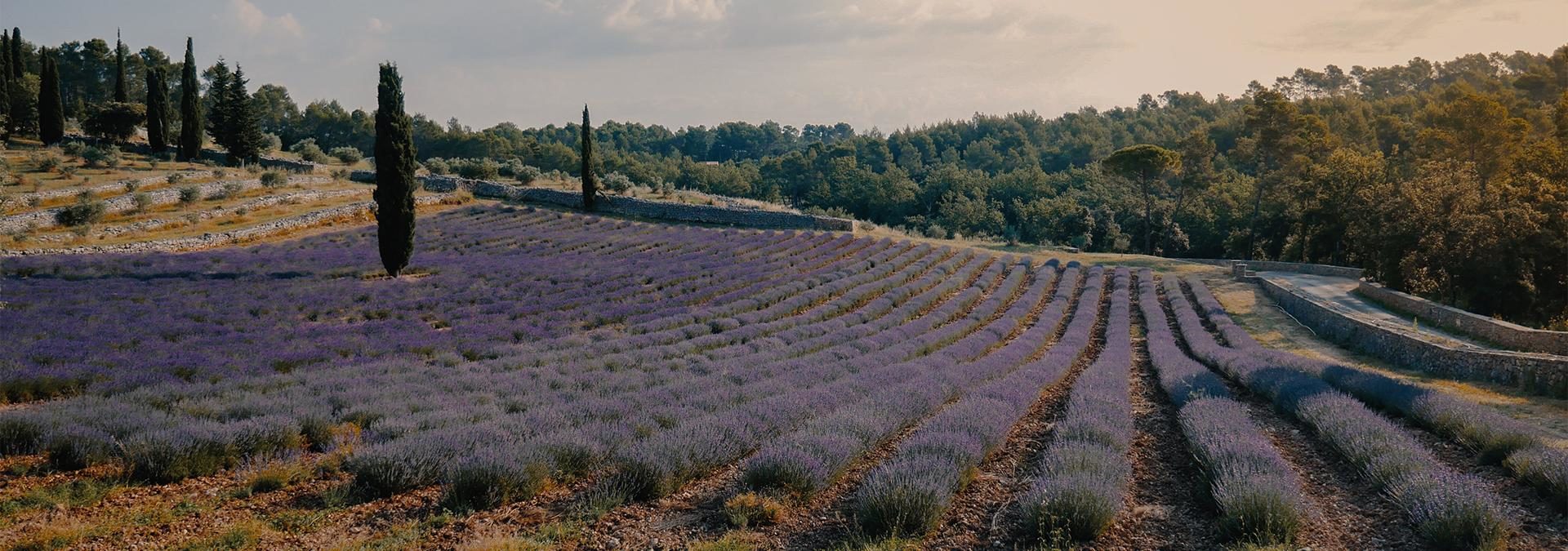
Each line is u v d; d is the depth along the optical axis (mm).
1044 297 38531
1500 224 32031
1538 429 12969
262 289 29766
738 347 21516
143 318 23141
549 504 9125
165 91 68375
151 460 9828
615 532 8211
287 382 15930
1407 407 13172
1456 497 7516
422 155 126812
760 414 12375
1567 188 33812
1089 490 8062
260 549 7797
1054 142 165500
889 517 8094
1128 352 22969
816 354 20062
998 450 11820
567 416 12484
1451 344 21594
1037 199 102250
